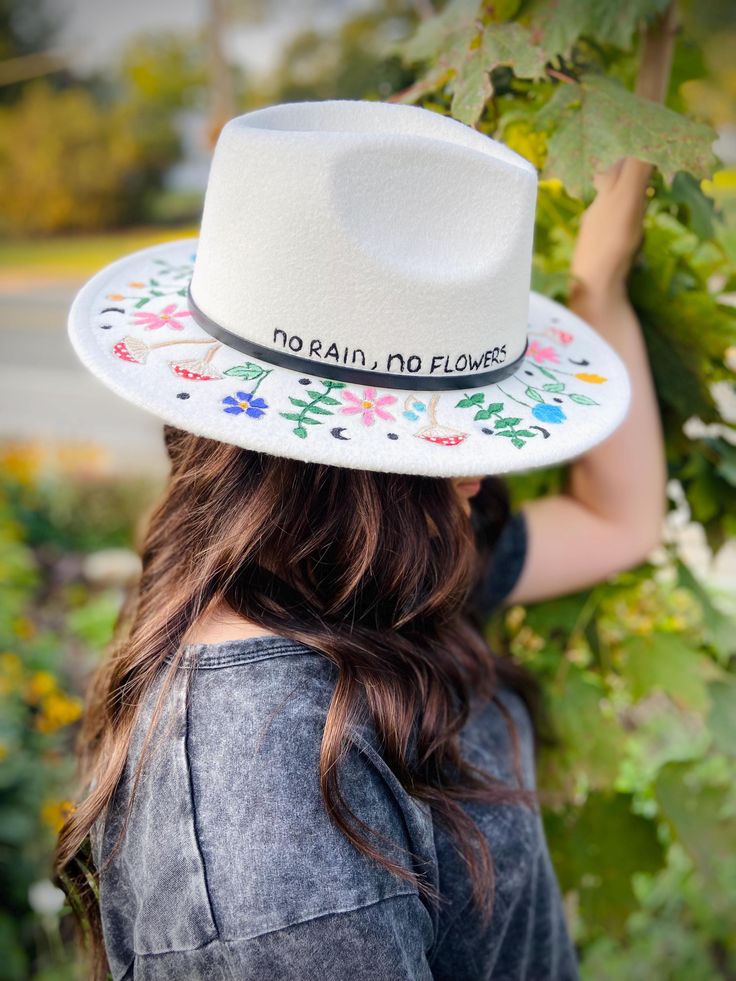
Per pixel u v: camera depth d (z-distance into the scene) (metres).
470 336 0.76
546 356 0.92
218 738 0.68
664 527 1.25
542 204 1.11
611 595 1.23
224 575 0.76
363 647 0.76
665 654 1.20
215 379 0.73
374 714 0.73
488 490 1.11
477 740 0.93
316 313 0.72
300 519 0.77
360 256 0.70
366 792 0.69
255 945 0.62
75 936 1.06
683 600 1.40
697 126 0.86
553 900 0.97
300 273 0.72
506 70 0.99
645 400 1.09
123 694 0.78
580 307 1.05
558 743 1.19
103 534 5.08
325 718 0.70
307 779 0.67
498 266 0.76
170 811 0.67
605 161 0.85
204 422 0.68
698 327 1.07
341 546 0.78
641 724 2.47
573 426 0.77
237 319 0.75
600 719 1.19
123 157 14.88
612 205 1.00
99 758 0.81
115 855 0.76
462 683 0.87
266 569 0.78
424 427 0.72
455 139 0.81
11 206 14.92
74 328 0.78
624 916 1.26
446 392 0.77
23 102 14.91
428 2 1.24
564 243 1.16
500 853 0.85
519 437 0.74
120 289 0.90
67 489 5.39
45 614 4.10
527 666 1.23
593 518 1.17
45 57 14.77
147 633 0.78
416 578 0.80
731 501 1.22
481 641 0.97
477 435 0.73
